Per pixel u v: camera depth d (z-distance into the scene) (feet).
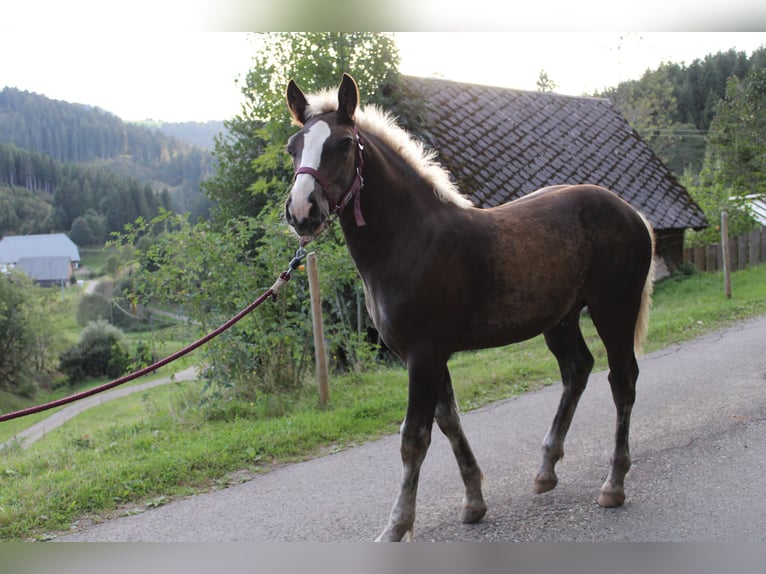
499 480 13.78
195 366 23.52
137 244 28.71
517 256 11.27
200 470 15.35
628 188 47.50
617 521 11.39
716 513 11.39
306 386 22.36
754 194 65.92
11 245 207.62
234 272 21.93
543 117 49.73
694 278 47.09
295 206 9.26
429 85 45.80
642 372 22.71
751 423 16.10
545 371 23.47
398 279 10.47
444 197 11.24
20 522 12.62
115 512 13.29
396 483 13.97
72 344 101.55
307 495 13.61
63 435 23.38
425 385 10.50
